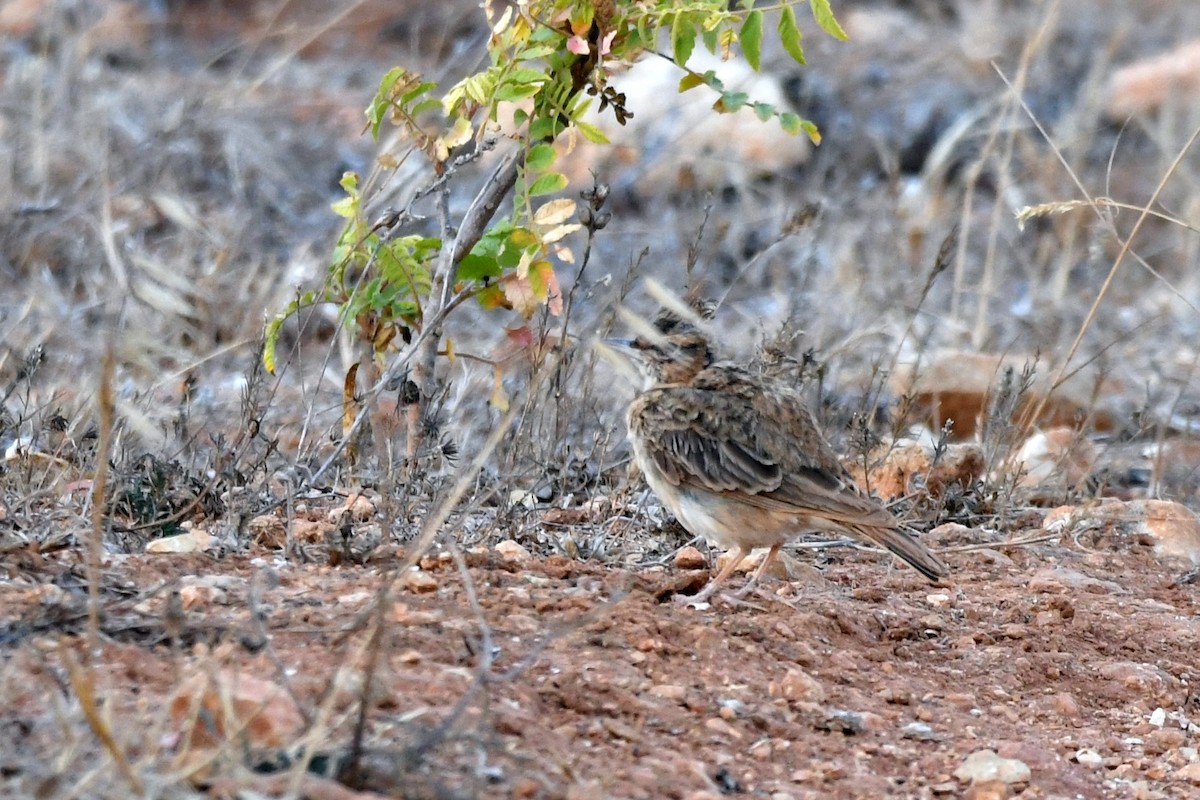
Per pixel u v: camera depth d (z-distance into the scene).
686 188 23.16
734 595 10.74
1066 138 23.70
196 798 6.41
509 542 11.03
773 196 22.77
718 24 11.61
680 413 11.10
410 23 29.39
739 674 9.26
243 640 8.25
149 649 8.13
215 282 17.22
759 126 24.02
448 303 12.03
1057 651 10.66
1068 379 15.75
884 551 12.59
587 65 12.02
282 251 19.95
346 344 13.63
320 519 11.37
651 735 8.27
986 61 27.66
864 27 30.06
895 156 23.06
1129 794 8.71
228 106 22.98
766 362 13.64
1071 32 30.16
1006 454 14.15
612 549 11.69
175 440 13.13
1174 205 23.88
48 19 25.61
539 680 8.51
